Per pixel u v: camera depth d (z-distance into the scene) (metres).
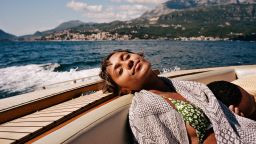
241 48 79.06
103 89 2.45
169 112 1.89
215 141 1.89
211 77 3.56
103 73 2.39
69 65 26.14
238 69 4.00
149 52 50.31
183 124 1.87
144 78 2.25
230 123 1.97
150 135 1.85
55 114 1.90
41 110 2.23
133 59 2.29
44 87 3.05
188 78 3.23
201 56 43.28
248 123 2.03
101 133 1.62
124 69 2.27
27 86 11.50
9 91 10.50
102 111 1.79
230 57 43.28
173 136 1.86
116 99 2.12
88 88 2.95
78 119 1.64
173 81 2.33
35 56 44.72
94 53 51.78
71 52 56.19
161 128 1.84
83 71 16.05
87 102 2.12
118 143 1.79
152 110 1.88
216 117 1.90
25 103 2.18
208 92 2.15
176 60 34.12
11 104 2.15
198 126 1.89
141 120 1.87
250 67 4.03
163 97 2.05
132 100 2.07
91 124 1.57
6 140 1.41
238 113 2.24
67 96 2.64
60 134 1.41
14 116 2.06
